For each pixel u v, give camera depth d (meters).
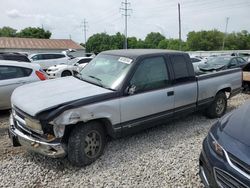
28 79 6.39
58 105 3.36
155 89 4.39
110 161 3.86
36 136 3.50
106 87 4.03
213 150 2.82
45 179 3.39
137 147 4.36
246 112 3.18
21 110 3.56
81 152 3.60
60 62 18.78
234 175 2.49
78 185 3.27
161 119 4.61
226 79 5.93
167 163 3.82
